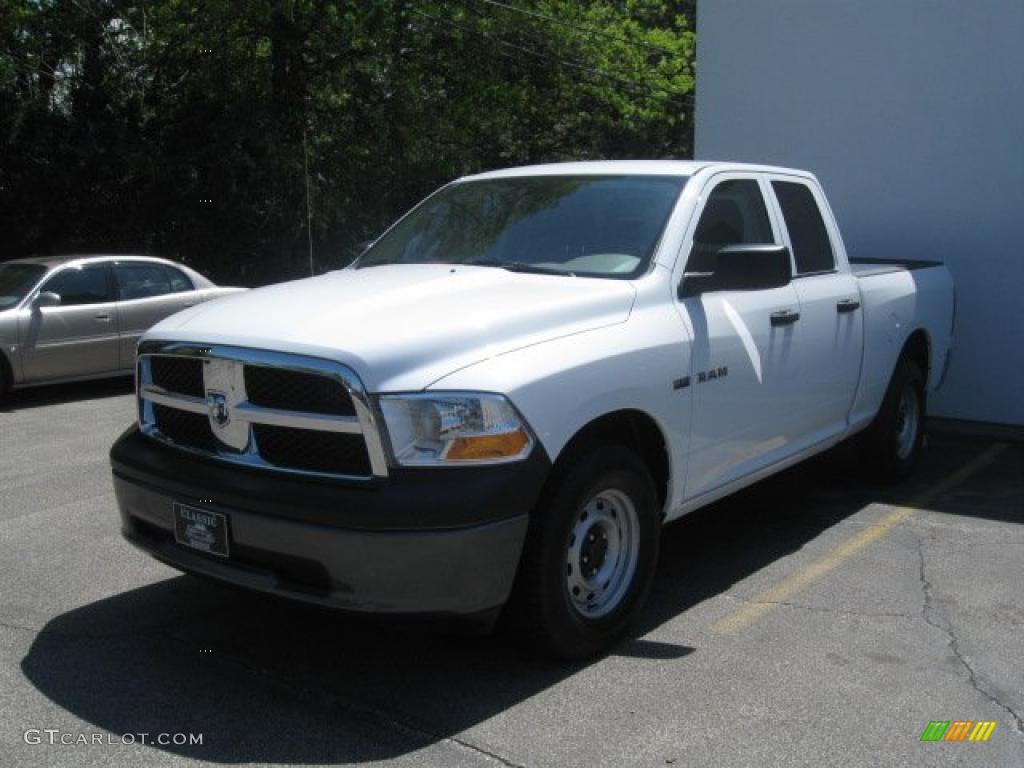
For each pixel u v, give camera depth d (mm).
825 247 6223
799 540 6023
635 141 33156
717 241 5242
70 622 4734
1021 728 3809
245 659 4340
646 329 4496
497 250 5137
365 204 23078
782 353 5414
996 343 8680
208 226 20828
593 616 4320
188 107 20328
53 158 18594
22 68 18172
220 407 4020
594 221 5086
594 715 3867
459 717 3850
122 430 9469
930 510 6609
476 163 26281
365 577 3637
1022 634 4652
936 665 4324
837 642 4555
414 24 23000
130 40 20109
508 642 4234
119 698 3988
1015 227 8500
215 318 4250
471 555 3680
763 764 3539
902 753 3621
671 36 28750
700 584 5297
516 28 23875
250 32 21078
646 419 4500
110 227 19953
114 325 11641
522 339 4051
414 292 4398
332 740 3678
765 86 9586
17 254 19453
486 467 3729
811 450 5965
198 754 3576
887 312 6660
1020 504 6734
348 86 22516
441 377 3746
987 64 8477
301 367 3770
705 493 4973
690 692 4059
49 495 7023
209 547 4008
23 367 10867
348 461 3752
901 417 7180
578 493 4074
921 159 8859
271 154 20469
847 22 9094
